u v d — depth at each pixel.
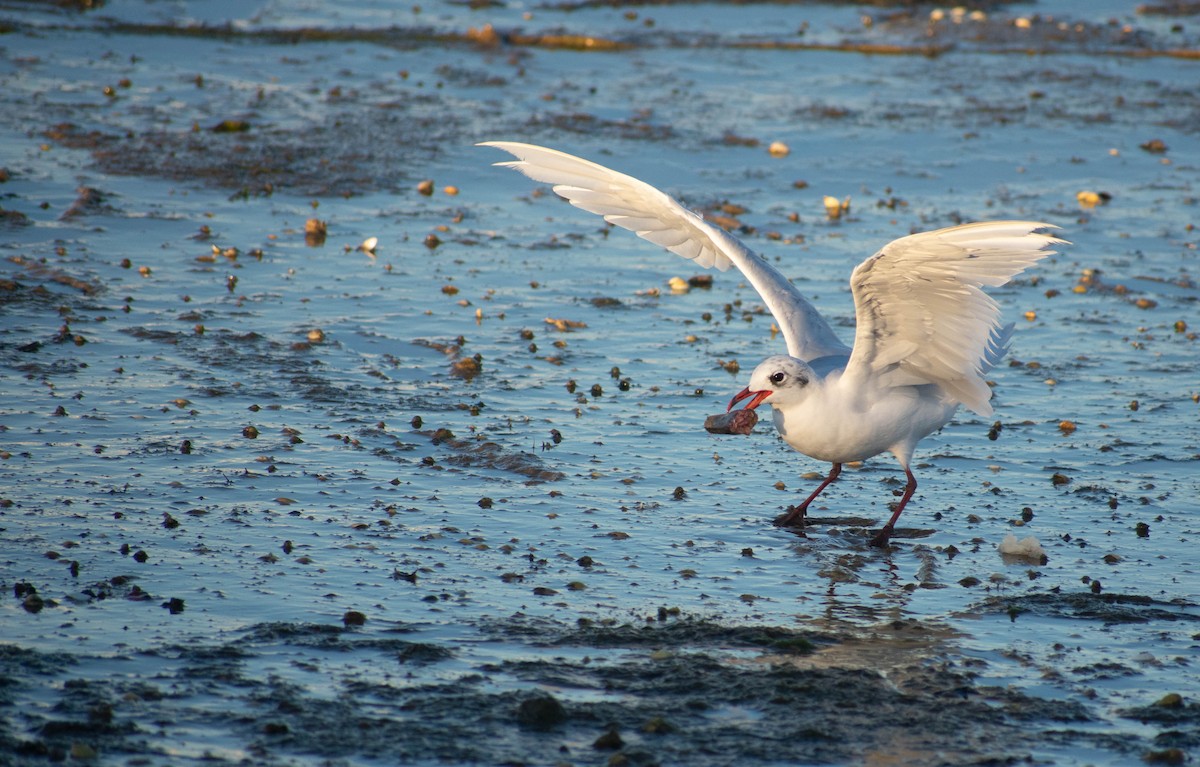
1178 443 13.62
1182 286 19.00
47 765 7.16
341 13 33.78
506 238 20.25
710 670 8.67
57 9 31.55
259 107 25.52
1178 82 30.97
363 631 9.11
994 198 22.80
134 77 27.02
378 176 22.39
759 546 11.11
